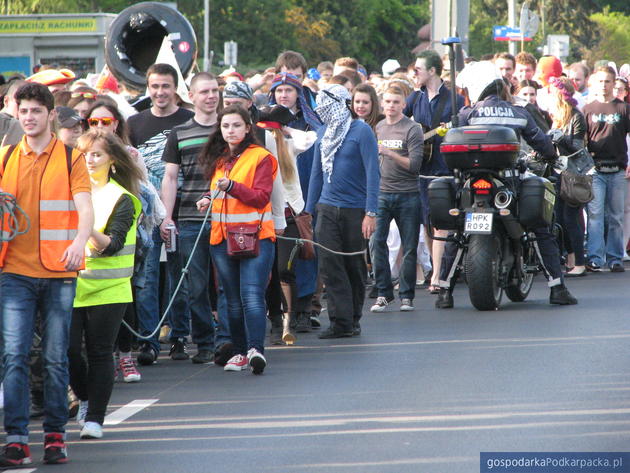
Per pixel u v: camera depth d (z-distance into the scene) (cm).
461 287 4669
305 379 2800
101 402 2291
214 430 2305
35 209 2159
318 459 2041
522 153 4169
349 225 3406
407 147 3950
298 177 3447
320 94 3416
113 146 2361
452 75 4075
